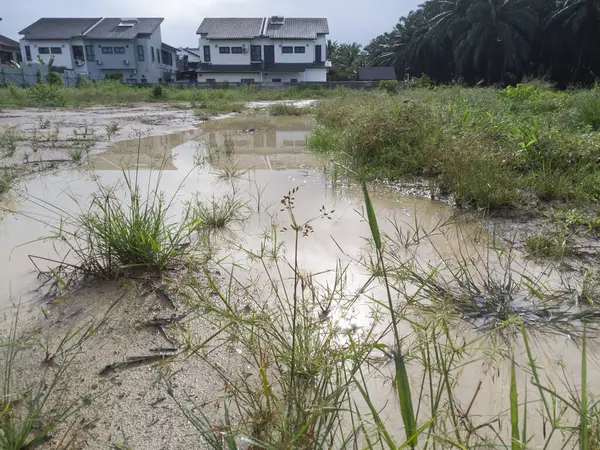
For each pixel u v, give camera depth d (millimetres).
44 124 9117
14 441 1235
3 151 5852
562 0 33281
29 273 2287
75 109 14688
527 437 1269
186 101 21016
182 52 55531
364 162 4848
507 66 34250
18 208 3387
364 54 60156
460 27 35625
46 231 2896
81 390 1472
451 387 1483
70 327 1820
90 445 1263
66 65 38125
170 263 2383
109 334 1777
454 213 3439
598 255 2543
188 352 1670
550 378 1530
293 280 2258
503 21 33812
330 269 2410
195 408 1396
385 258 2520
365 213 3422
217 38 38750
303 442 1199
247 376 1545
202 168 5051
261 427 1245
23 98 16750
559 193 3625
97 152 5988
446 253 2627
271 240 2814
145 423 1342
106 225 2340
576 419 1327
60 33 38156
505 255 2578
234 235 2904
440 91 11148
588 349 1687
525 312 1937
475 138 4652
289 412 1267
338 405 1390
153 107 16375
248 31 40125
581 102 7539
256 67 39438
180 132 8625
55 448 1249
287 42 39469
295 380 1452
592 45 32719
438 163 4355
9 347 1673
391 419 1354
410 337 1768
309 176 4684
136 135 7988
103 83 26094
